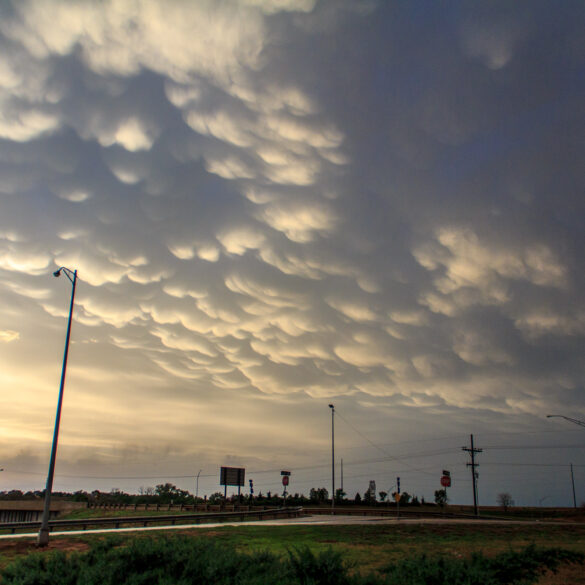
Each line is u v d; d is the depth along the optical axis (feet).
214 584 44.75
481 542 106.93
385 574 51.72
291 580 42.93
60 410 104.94
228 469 271.49
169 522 176.65
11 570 48.67
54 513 311.68
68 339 110.22
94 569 47.83
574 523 191.11
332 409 266.57
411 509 339.98
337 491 408.05
